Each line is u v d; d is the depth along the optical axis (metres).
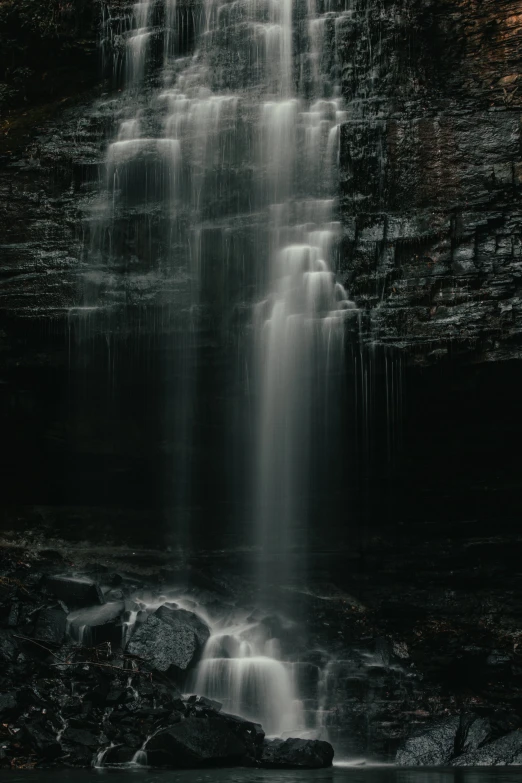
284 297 15.34
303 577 15.34
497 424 14.68
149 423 15.79
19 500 16.30
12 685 10.98
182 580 15.16
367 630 14.15
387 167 16.14
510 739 11.65
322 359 14.73
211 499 15.97
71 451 15.95
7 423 15.81
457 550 15.09
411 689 12.86
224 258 15.84
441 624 14.36
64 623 12.38
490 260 14.98
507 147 15.81
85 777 8.91
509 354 14.03
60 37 18.66
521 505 14.98
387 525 15.53
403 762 11.36
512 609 14.57
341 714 12.23
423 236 15.40
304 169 16.41
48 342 15.55
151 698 11.16
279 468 15.37
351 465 15.20
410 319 14.68
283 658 12.93
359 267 15.39
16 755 9.97
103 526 16.11
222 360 15.19
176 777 8.99
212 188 16.56
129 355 15.44
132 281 15.95
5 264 16.42
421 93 16.67
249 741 10.77
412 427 14.80
